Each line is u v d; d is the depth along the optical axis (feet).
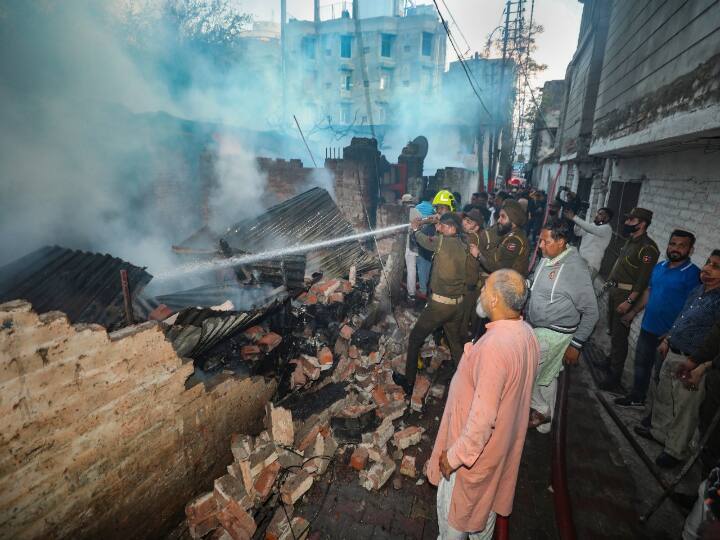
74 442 6.63
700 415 8.94
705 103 10.27
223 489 8.96
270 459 9.51
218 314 10.73
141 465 7.88
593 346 18.26
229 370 10.43
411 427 11.79
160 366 7.90
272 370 12.41
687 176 14.17
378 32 136.67
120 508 7.61
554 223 10.75
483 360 6.16
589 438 11.78
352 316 16.80
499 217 14.34
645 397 12.98
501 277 6.54
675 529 8.71
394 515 9.29
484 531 7.43
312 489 9.96
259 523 8.84
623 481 10.12
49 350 6.06
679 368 9.36
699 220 12.96
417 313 21.06
